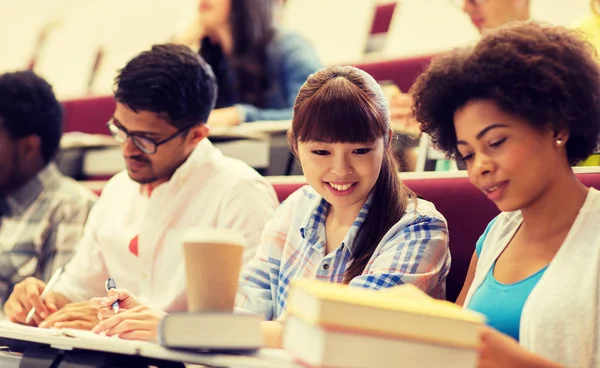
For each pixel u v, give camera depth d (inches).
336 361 28.7
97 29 132.0
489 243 45.2
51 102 76.3
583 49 38.2
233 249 36.8
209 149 63.2
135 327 43.0
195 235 36.8
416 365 29.1
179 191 61.4
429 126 41.0
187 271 37.1
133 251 62.0
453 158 42.2
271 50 99.0
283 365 30.7
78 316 55.5
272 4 101.6
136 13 129.2
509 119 36.7
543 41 37.4
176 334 34.0
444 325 29.2
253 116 90.7
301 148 47.5
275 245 54.3
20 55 137.9
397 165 52.1
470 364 29.4
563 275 37.5
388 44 102.5
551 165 37.9
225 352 34.4
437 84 39.3
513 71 36.4
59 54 133.0
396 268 46.7
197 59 60.7
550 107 36.5
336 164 46.3
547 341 36.9
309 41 107.1
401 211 49.5
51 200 74.0
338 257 49.9
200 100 60.4
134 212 63.9
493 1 83.0
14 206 74.4
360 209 50.4
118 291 49.0
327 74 47.3
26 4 142.3
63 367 39.0
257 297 53.4
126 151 60.0
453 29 98.0
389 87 71.4
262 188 61.4
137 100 58.0
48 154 75.9
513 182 37.1
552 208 39.4
